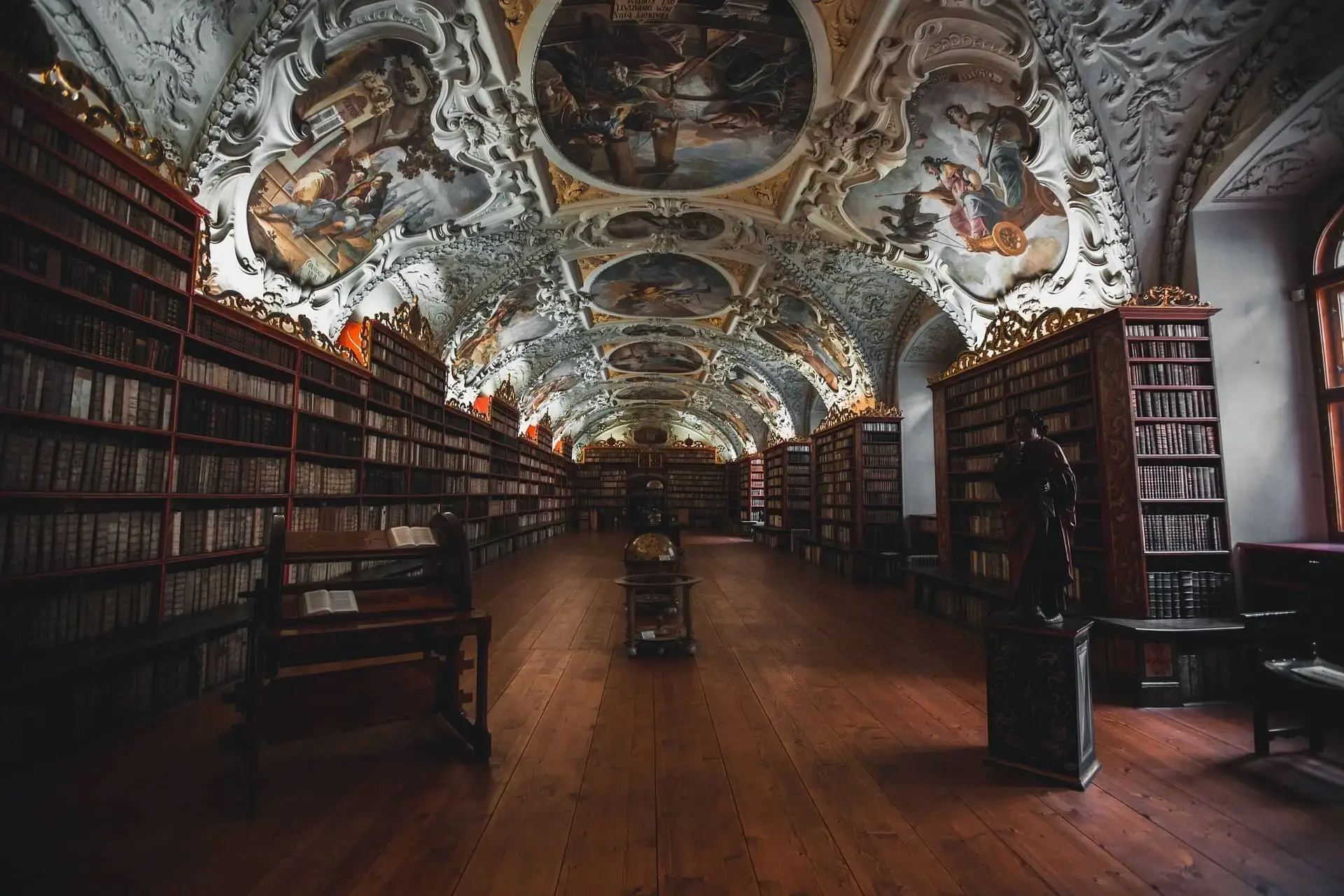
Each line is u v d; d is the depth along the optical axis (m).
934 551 12.17
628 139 7.31
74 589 4.23
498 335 13.45
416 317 10.65
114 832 2.94
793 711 4.80
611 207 9.07
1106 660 5.43
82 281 4.07
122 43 4.19
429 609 3.95
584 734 4.31
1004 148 6.26
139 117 4.57
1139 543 5.51
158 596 4.66
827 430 14.62
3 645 3.59
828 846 2.89
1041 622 3.76
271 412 6.44
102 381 4.26
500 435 16.64
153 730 4.21
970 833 3.02
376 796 3.37
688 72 6.16
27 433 3.94
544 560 15.95
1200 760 3.91
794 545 17.81
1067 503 3.84
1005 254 7.44
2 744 3.48
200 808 3.19
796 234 9.45
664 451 35.72
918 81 5.89
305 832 2.98
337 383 7.80
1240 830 3.05
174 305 4.89
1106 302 6.37
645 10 5.36
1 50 3.56
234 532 5.66
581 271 11.84
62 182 3.89
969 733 4.36
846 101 6.36
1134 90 5.28
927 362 12.43
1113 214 5.89
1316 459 5.63
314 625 3.57
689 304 13.94
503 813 3.18
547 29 5.59
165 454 4.79
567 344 16.84
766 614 8.95
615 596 10.30
